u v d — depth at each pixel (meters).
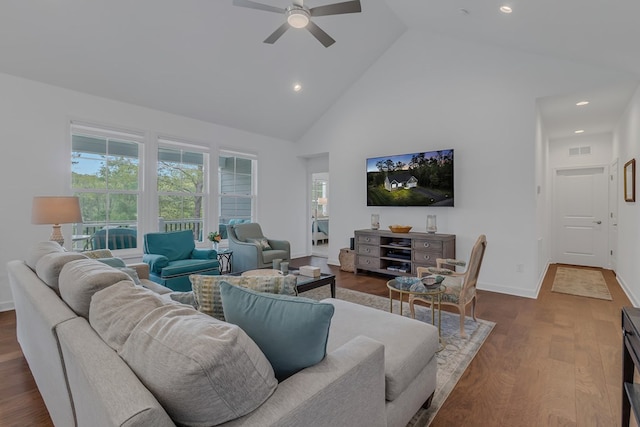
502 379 2.15
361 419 1.20
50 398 1.47
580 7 2.42
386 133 5.41
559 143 6.03
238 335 0.90
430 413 1.82
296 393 0.97
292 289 1.55
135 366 0.88
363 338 1.38
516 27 3.29
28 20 3.13
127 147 4.54
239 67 4.57
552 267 5.74
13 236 3.57
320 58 4.98
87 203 4.19
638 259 3.54
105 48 3.63
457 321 3.17
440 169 4.66
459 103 4.59
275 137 6.58
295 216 7.06
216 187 5.59
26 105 3.63
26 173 3.64
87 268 1.43
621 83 3.48
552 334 2.86
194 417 0.80
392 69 5.30
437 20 4.11
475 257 2.85
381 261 5.02
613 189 5.39
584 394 1.98
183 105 4.86
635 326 1.33
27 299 1.60
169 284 3.60
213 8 3.68
